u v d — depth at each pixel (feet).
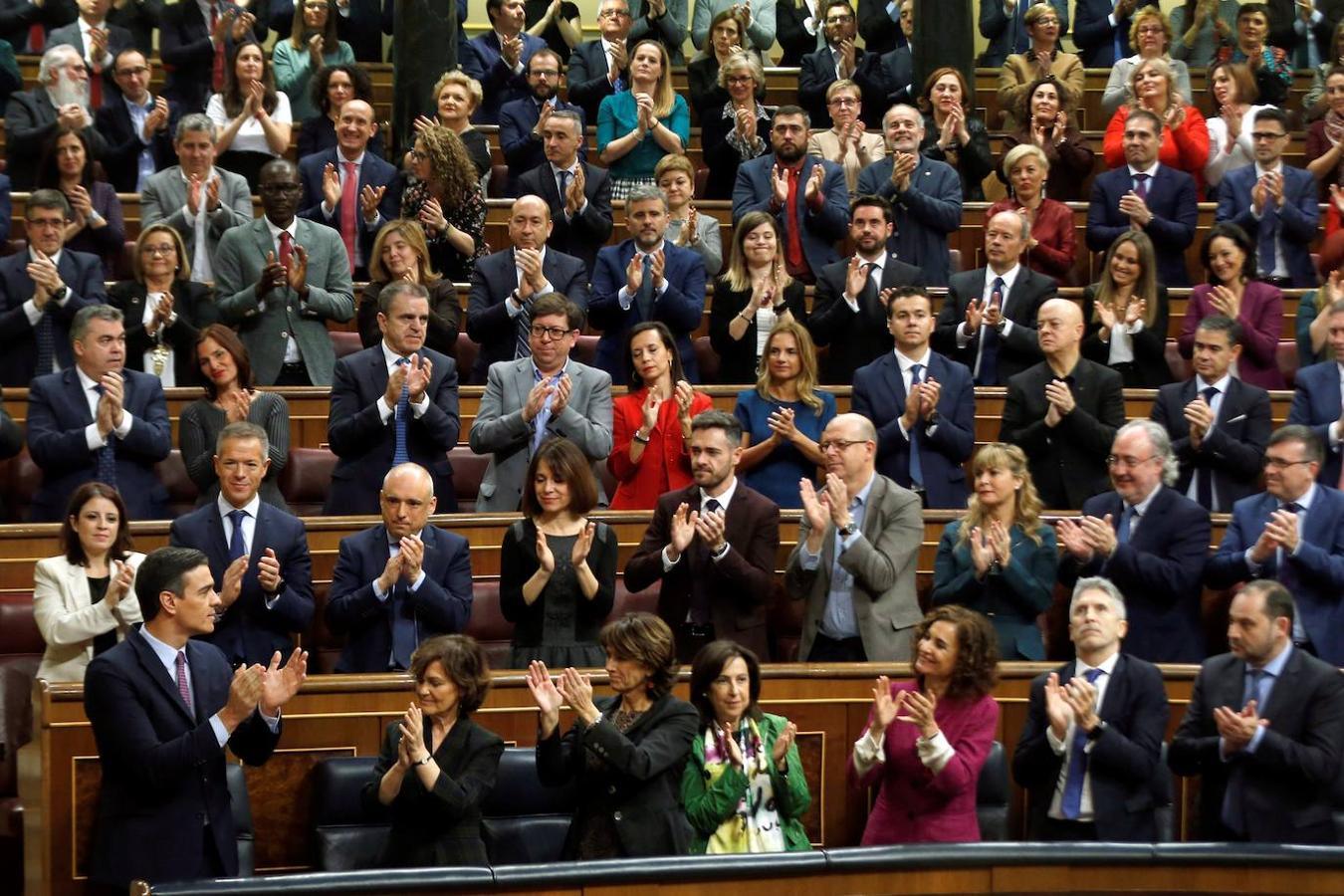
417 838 37.76
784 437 52.19
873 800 44.24
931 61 80.38
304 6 81.35
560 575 45.09
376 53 87.92
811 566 46.78
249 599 45.44
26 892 41.75
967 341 61.11
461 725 38.52
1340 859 34.94
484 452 53.31
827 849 34.42
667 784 38.52
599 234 68.28
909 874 34.45
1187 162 74.95
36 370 59.72
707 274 67.67
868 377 55.06
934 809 39.60
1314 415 55.11
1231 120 75.56
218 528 45.96
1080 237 73.61
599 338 62.18
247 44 74.28
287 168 62.08
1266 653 40.52
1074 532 45.88
